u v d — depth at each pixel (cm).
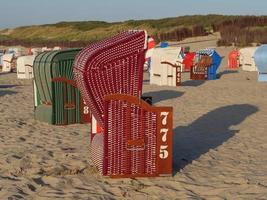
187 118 1107
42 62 1035
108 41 611
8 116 1120
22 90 1798
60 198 505
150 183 565
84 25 10344
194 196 515
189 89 1808
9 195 509
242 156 719
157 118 581
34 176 592
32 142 819
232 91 1714
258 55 2173
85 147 772
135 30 634
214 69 2367
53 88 1010
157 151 586
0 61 3544
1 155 706
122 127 575
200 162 679
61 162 662
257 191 529
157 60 2045
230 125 1009
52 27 10862
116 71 587
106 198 507
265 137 868
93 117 688
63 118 1022
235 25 6850
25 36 10681
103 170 579
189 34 7081
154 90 1780
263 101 1410
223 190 536
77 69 614
